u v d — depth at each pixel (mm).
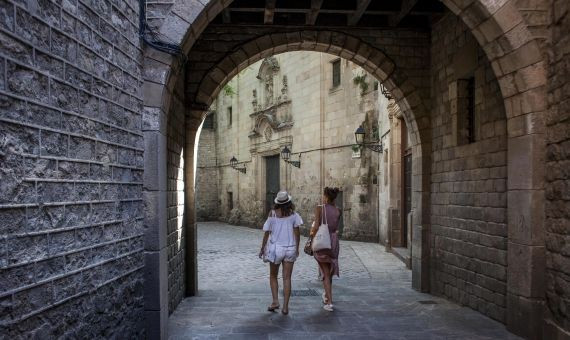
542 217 4512
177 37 4219
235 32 7621
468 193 6082
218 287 8094
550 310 4379
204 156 27156
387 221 12703
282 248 5660
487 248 5570
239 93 23891
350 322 5281
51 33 2707
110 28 3500
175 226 6109
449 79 6762
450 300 6570
